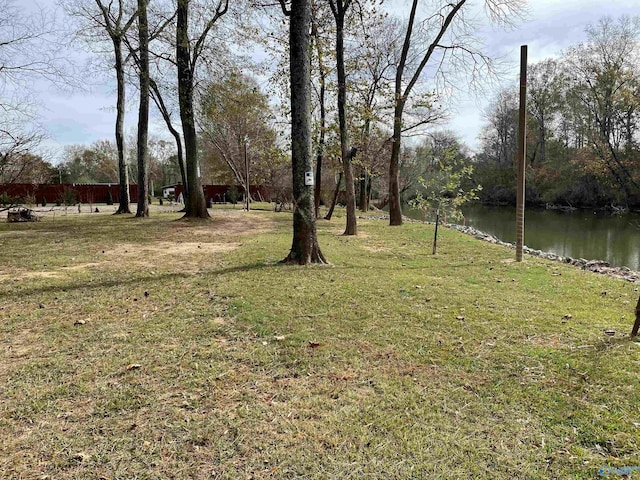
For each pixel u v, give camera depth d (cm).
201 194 1598
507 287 540
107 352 320
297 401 246
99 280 570
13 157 1141
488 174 4025
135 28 1584
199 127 2550
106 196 3828
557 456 194
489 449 200
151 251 843
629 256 1252
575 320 393
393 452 199
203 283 548
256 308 432
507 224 2197
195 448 203
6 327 378
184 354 316
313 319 397
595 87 2889
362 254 827
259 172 3095
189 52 1438
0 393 256
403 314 413
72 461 192
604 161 2808
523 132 745
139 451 200
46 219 1645
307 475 184
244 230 1264
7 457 195
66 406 241
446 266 700
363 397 250
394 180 1520
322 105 1545
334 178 2836
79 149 5709
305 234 683
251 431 216
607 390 254
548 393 253
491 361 300
